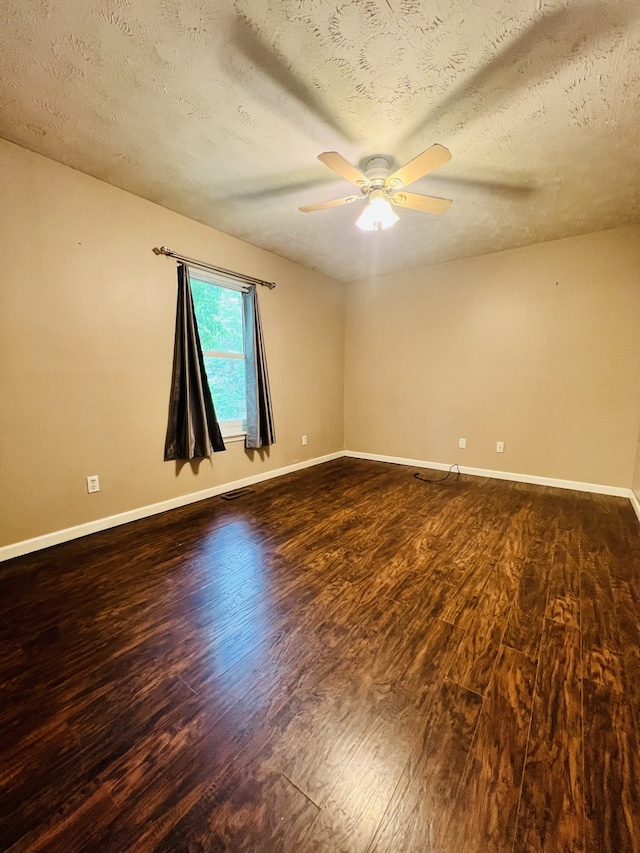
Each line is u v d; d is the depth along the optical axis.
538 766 1.05
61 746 1.11
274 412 4.07
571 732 1.15
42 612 1.75
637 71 1.55
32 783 1.01
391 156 2.17
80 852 0.86
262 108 1.80
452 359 4.25
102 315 2.57
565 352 3.59
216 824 0.92
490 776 1.03
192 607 1.79
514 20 1.35
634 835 0.89
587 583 2.00
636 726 1.17
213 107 1.80
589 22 1.35
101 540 2.52
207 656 1.48
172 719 1.21
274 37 1.42
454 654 1.49
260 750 1.10
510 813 0.94
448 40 1.44
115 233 2.59
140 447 2.87
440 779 1.02
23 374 2.24
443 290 4.24
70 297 2.41
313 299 4.49
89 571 2.12
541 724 1.18
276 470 4.15
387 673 1.40
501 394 3.97
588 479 3.57
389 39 1.43
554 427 3.71
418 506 3.18
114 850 0.86
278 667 1.43
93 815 0.93
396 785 1.01
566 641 1.56
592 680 1.36
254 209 2.88
